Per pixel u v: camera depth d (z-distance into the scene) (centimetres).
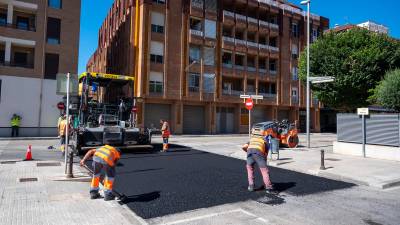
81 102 1417
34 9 2662
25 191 674
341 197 693
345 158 1293
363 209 601
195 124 3500
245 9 3925
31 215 518
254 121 3981
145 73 3070
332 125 4869
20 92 2561
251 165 734
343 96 2203
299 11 4400
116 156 649
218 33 3588
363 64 2069
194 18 3456
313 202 645
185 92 3294
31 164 1038
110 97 1515
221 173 952
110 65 4294
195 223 507
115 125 1468
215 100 3491
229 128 3762
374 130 1330
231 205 612
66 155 869
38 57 2650
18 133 2508
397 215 565
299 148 1736
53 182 768
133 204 609
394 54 2048
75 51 2812
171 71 3216
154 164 1125
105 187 629
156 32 3167
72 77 873
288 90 4188
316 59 2270
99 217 516
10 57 2566
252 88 3947
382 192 753
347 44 2228
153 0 3181
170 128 3288
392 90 1435
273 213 565
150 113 3177
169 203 619
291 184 812
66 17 2794
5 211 536
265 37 4138
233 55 3694
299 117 4397
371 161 1203
